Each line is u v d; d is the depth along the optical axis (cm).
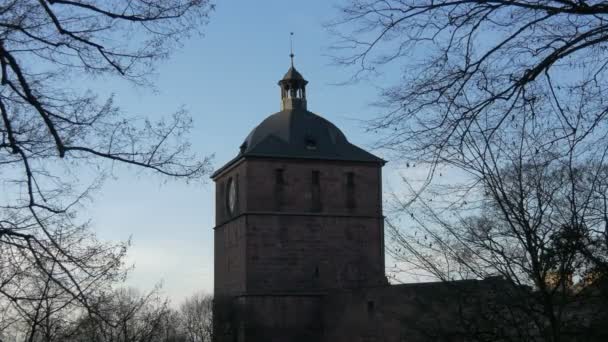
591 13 901
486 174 1102
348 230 6750
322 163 6794
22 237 1127
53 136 1087
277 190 6675
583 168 1130
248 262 6512
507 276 1123
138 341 2341
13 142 1091
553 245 1081
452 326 1153
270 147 6731
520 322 1116
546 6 905
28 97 1044
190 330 7738
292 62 7231
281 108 7231
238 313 6525
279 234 6606
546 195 1102
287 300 6506
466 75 952
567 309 1127
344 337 5969
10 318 1433
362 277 6681
